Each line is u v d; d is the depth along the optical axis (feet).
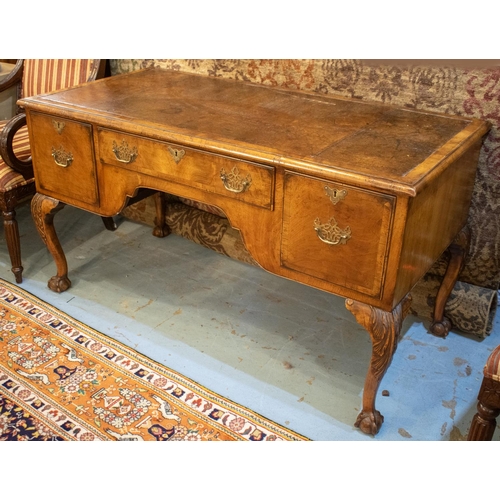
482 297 7.84
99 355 7.72
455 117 7.04
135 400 7.03
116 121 6.88
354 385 7.30
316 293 9.04
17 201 8.61
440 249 6.69
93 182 7.57
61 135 7.54
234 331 8.20
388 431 6.63
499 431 6.66
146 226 10.93
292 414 6.86
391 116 7.09
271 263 6.51
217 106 7.44
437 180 5.86
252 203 6.29
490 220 7.50
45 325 8.26
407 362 7.63
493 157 7.14
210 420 6.75
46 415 6.83
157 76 8.80
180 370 7.49
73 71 9.35
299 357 7.74
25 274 9.43
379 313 5.94
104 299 8.84
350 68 7.68
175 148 6.58
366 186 5.45
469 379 7.36
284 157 5.86
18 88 10.09
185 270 9.58
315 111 7.27
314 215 5.91
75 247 10.19
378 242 5.63
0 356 7.71
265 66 8.33
